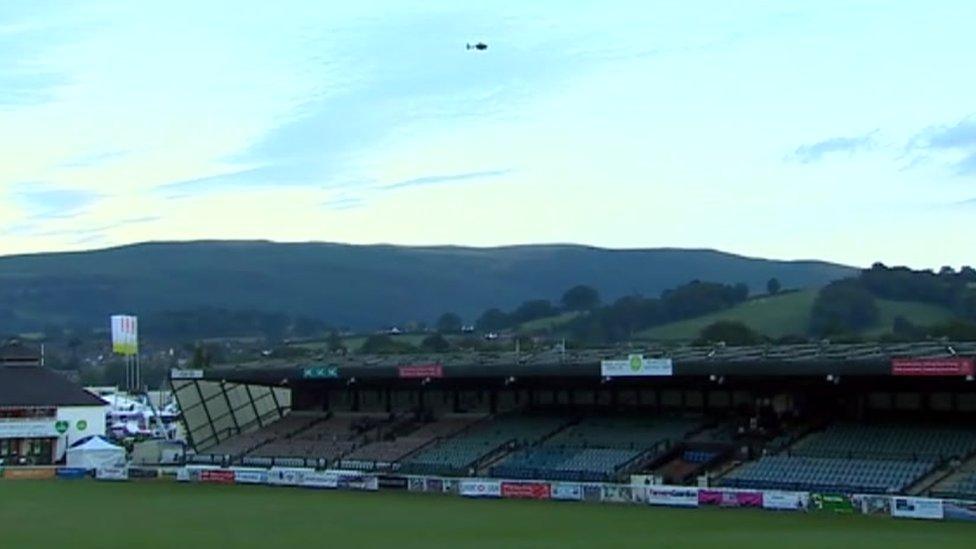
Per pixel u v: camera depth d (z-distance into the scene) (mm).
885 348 70250
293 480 85250
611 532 52219
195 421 102000
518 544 48406
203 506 68938
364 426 97125
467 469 80875
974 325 152875
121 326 124188
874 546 45344
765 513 59906
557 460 78875
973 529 51469
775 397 77938
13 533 55438
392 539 51094
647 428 81188
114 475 96188
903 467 64375
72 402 112625
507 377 80500
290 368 91938
